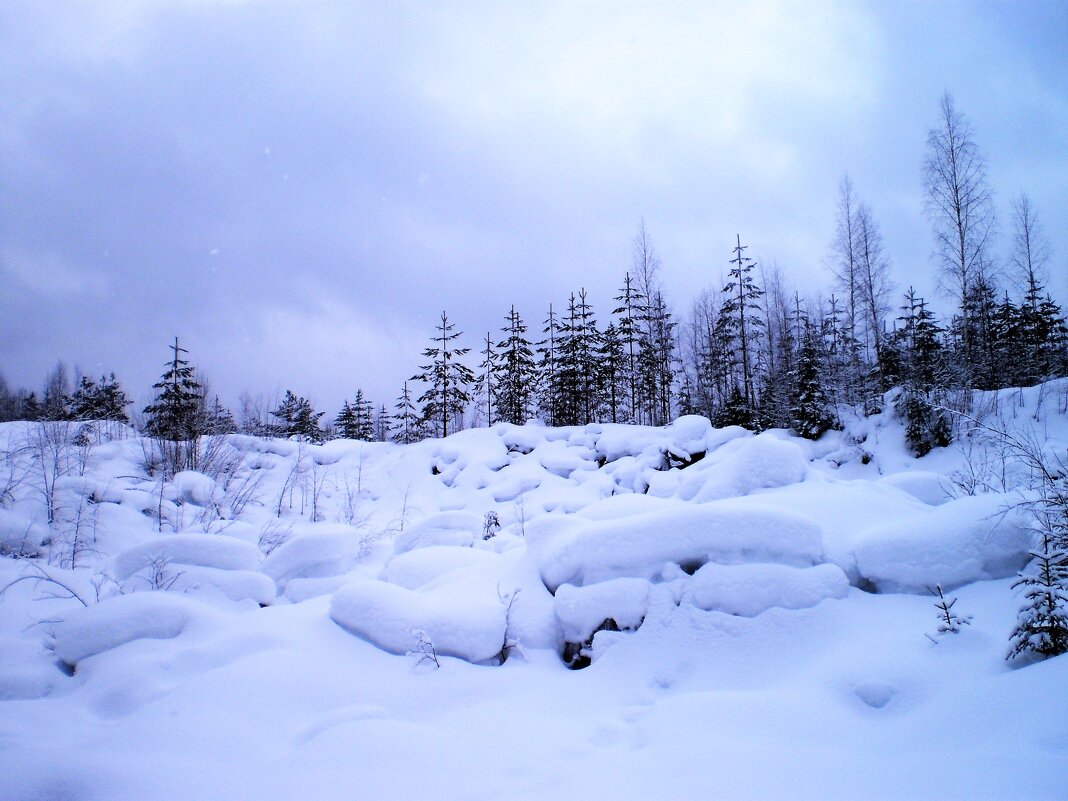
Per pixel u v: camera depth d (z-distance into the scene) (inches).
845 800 108.8
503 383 1406.3
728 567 227.3
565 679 214.1
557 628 242.8
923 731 137.3
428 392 1350.9
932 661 168.6
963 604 198.4
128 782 135.9
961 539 214.4
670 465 822.5
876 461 810.8
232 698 185.2
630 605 229.5
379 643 230.8
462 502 802.8
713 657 205.3
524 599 256.4
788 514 238.5
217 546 304.2
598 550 247.6
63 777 134.7
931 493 356.5
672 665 206.8
